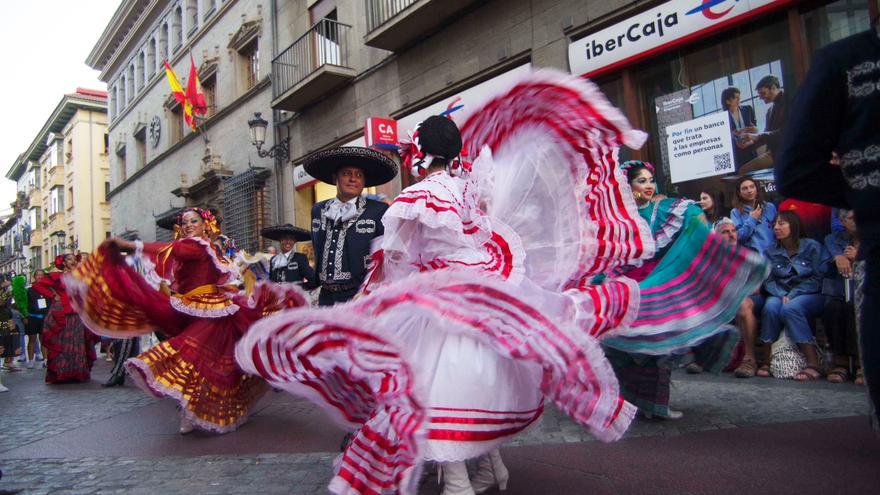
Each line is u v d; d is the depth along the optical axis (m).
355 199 4.15
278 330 2.21
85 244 36.75
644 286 3.37
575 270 2.73
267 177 15.41
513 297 2.18
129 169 25.55
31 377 10.45
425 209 2.39
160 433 4.78
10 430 5.27
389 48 11.34
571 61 8.51
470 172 2.77
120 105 27.14
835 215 5.10
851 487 2.65
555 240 2.76
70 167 38.78
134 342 8.23
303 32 14.32
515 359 2.12
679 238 3.55
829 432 3.45
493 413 2.21
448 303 2.15
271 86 15.19
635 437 3.64
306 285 6.47
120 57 26.59
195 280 4.59
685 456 3.23
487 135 2.93
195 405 4.34
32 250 48.16
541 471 3.15
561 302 2.54
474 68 9.97
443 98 10.63
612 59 8.02
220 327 4.56
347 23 12.78
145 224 23.30
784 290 5.26
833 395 4.30
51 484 3.45
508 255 2.57
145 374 4.14
